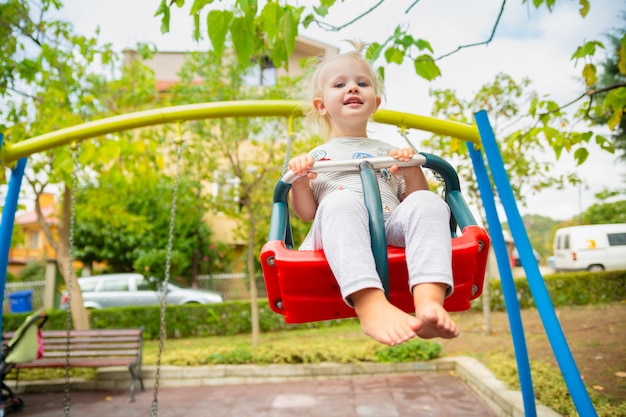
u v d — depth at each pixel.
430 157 1.63
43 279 16.11
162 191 8.87
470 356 5.80
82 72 6.55
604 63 7.83
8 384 5.48
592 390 3.52
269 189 8.61
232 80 7.80
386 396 4.74
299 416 4.25
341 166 1.56
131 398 5.01
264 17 1.99
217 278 13.39
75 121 5.57
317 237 1.44
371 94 1.79
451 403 4.39
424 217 1.31
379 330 1.12
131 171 6.23
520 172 6.90
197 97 7.63
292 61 13.80
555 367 4.43
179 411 4.55
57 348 5.55
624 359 4.40
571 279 9.11
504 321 7.93
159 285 10.23
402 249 1.44
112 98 7.21
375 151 1.81
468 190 7.27
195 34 2.02
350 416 4.17
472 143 2.63
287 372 5.68
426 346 5.86
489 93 6.66
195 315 9.01
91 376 5.83
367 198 1.38
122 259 12.86
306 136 8.60
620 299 9.01
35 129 5.52
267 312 9.23
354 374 5.66
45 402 4.99
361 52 1.98
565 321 7.03
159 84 14.35
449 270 1.21
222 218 14.05
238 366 5.74
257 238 11.82
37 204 6.82
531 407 2.51
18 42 5.67
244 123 7.85
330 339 7.68
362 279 1.19
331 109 1.78
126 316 8.76
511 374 4.37
